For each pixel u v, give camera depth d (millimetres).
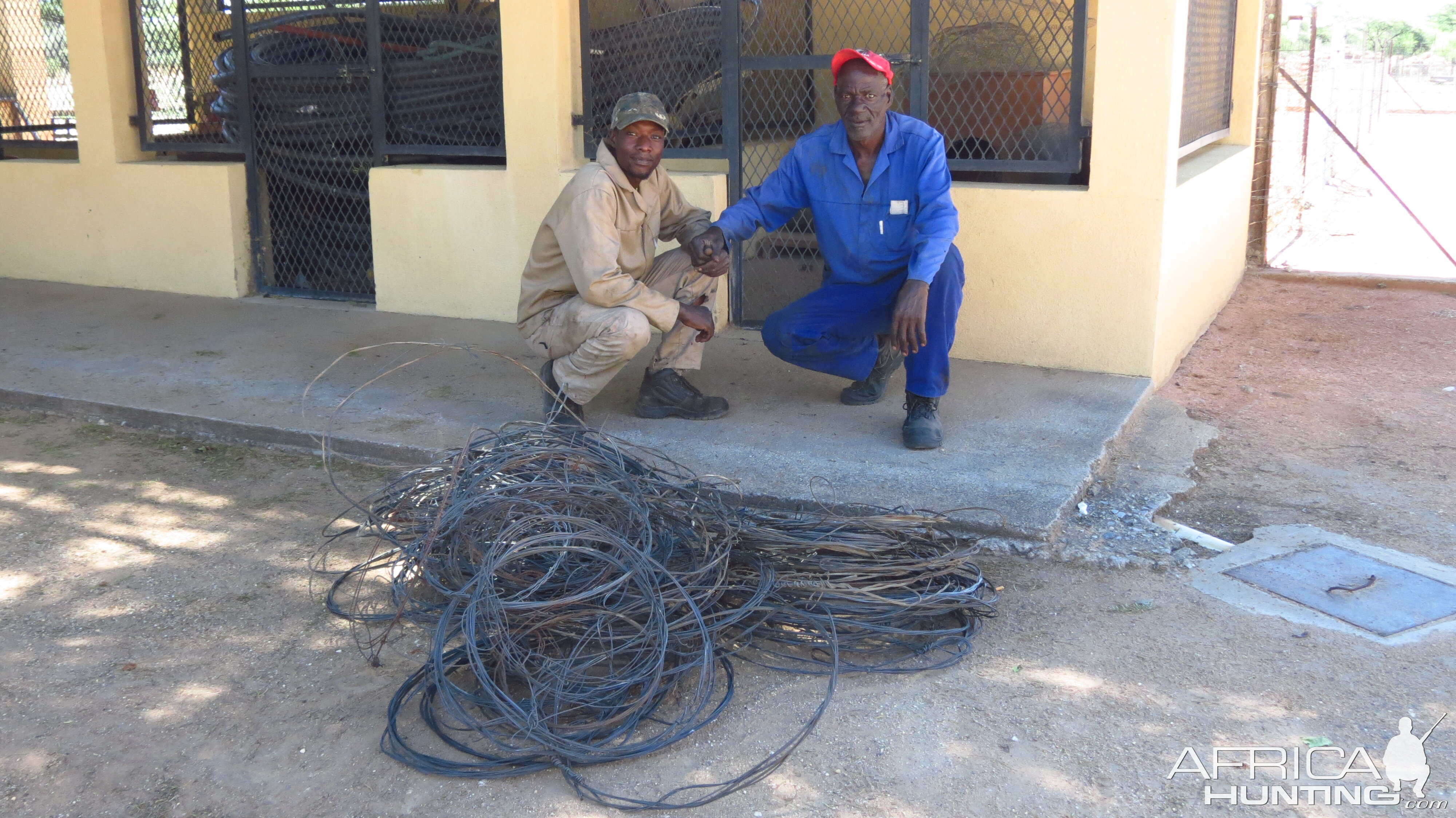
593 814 2311
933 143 3973
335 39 6203
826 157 4105
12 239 7320
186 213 6676
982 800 2320
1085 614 3068
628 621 2734
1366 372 5285
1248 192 7031
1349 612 3043
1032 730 2549
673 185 4223
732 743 2533
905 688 2734
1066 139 4879
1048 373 4906
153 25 6746
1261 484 3967
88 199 6969
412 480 3600
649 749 2477
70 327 6008
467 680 2793
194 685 2781
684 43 5457
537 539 2715
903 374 4984
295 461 4281
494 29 5789
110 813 2322
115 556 3500
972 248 5004
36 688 2766
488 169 5895
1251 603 3109
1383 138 15734
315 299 6598
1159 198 4609
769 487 3705
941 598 2922
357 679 2807
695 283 4352
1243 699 2650
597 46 5594
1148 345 4781
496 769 2439
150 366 5258
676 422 4359
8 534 3656
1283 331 6027
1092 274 4805
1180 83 4656
